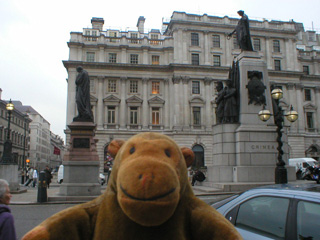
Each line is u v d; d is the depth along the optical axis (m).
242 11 17.67
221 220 1.71
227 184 14.19
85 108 14.91
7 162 18.14
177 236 1.68
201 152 45.69
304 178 25.02
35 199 14.32
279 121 11.13
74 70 44.78
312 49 58.28
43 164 110.94
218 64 48.78
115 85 46.41
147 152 1.64
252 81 15.81
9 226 3.30
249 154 15.01
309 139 50.94
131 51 47.34
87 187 13.77
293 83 50.59
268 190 3.92
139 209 1.42
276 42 51.94
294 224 3.37
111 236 1.67
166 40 48.38
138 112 46.16
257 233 3.73
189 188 1.90
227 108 16.14
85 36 46.47
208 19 49.28
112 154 1.96
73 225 1.72
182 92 46.31
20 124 80.50
